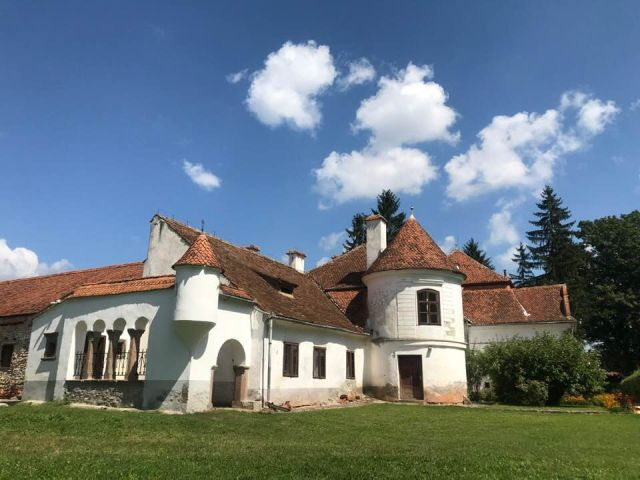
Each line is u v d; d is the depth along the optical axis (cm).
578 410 2522
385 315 3052
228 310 2130
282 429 1653
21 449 1153
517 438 1568
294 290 3011
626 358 5491
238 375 2188
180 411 1900
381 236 3516
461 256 4672
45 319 2427
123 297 2175
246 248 3161
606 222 5684
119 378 2202
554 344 2950
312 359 2586
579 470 1028
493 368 2962
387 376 2981
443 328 2961
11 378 2503
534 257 6662
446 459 1112
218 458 1091
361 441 1460
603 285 5450
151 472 925
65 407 1941
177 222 2684
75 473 905
